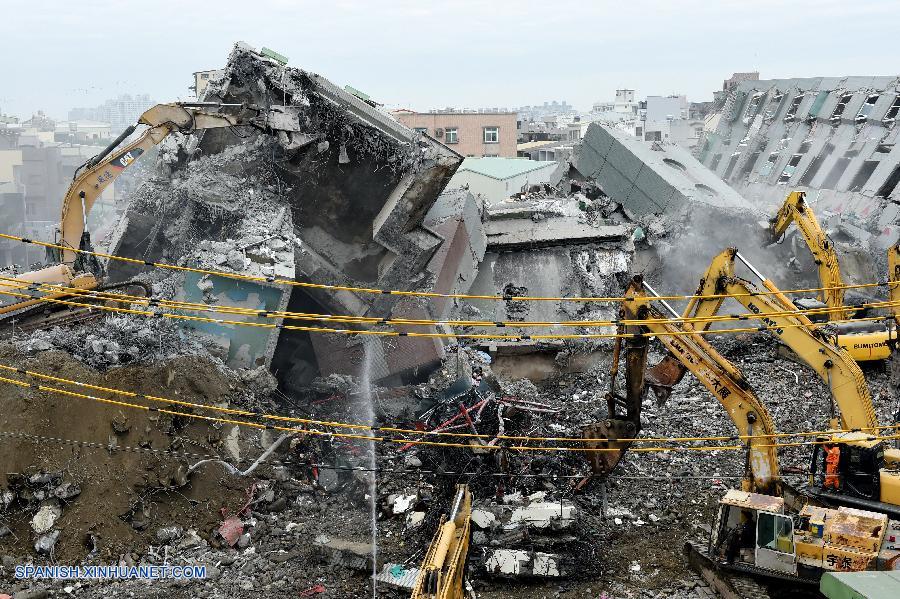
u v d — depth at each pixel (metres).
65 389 19.58
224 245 25.31
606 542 19.55
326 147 28.30
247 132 30.50
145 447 19.61
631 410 20.78
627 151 39.12
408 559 18.08
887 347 29.69
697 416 26.27
